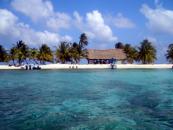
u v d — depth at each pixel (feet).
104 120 38.75
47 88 84.74
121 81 113.60
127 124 36.40
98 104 53.01
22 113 43.80
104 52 315.37
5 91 75.82
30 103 53.83
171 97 62.69
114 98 61.67
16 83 103.50
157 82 108.68
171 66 286.05
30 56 312.91
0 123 37.35
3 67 264.52
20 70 233.55
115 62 310.04
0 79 124.67
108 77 139.13
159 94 68.90
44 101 56.65
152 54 322.14
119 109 47.44
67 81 113.70
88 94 69.10
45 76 148.05
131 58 324.80
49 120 38.96
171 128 34.58
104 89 81.61
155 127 34.83
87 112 44.83
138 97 63.21
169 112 44.27
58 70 227.40
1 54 311.27
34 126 35.83
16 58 307.99
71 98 61.41
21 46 313.12
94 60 311.06
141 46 323.98
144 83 103.71
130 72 193.88
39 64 286.25
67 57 312.91
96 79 125.49
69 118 40.22
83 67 269.85
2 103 53.78
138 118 39.99
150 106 50.52
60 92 73.51
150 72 193.88
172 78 131.95
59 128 34.68
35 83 103.86
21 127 35.27
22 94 68.74
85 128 34.63
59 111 45.57
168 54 322.96
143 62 325.21
